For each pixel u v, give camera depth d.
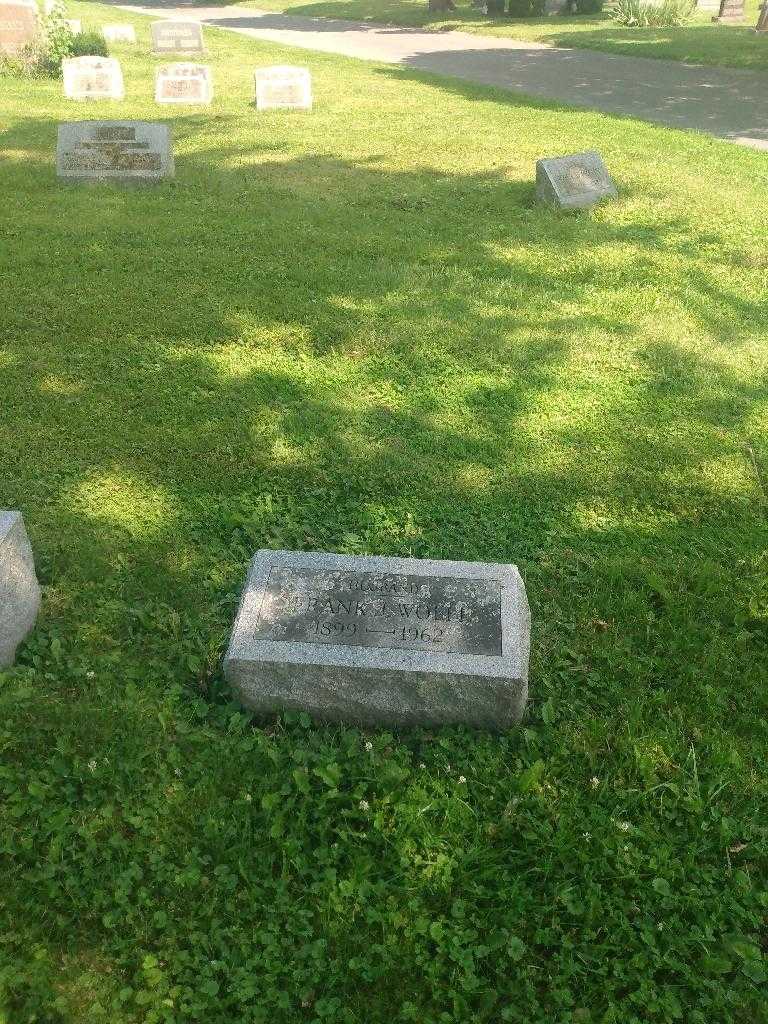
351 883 1.70
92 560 2.49
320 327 3.95
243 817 1.82
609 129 7.88
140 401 3.33
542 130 7.83
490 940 1.62
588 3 16.73
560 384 3.56
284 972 1.58
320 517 2.77
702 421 3.31
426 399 3.41
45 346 3.71
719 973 1.58
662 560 2.60
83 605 2.35
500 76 11.07
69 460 2.96
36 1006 1.52
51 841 1.75
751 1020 1.53
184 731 2.01
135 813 1.83
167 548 2.58
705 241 5.22
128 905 1.66
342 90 9.77
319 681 1.99
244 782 1.90
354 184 6.14
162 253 4.75
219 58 12.06
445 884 1.70
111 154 5.89
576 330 4.01
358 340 3.83
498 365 3.68
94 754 1.94
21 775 1.88
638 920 1.66
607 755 2.00
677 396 3.48
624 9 15.43
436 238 5.14
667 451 3.11
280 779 1.91
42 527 2.63
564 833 1.79
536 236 5.22
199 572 2.50
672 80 10.63
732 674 2.20
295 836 1.79
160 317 4.00
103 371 3.54
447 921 1.65
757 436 3.22
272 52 12.80
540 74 11.17
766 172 6.59
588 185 5.79
